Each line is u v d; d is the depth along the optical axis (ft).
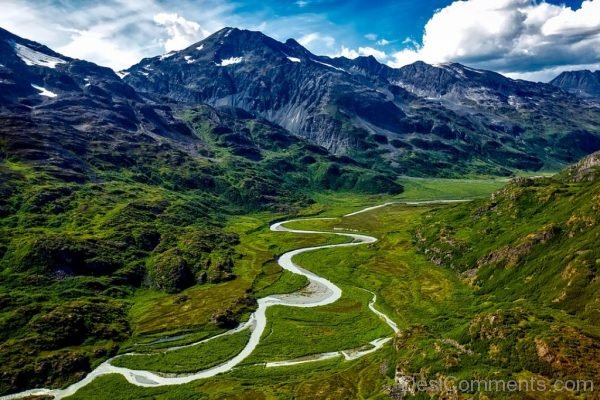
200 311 564.71
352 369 414.62
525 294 476.54
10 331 469.98
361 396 365.81
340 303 589.32
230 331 516.32
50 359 431.02
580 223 529.45
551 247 533.14
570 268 451.94
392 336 483.51
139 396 387.75
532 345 328.29
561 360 304.71
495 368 324.60
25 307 506.07
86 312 519.60
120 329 510.17
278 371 422.41
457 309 505.25
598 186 584.40
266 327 523.70
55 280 594.65
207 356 457.27
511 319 373.81
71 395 391.65
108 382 411.54
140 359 454.81
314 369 423.23
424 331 424.05
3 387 394.11
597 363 297.12
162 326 524.93
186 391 392.27
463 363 346.74
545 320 369.09
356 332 501.56
